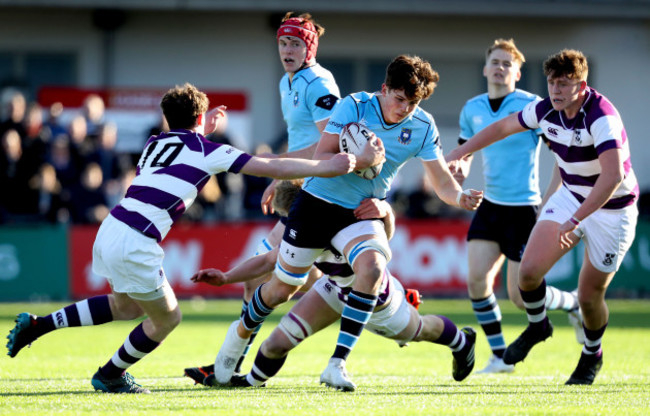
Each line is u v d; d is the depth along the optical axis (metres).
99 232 19.34
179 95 19.91
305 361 29.64
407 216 58.78
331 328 45.38
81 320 19.80
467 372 22.97
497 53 29.31
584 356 23.06
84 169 54.16
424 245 57.00
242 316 23.48
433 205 59.25
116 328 44.25
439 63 76.12
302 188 21.23
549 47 76.56
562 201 23.23
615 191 22.30
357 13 72.69
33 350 32.72
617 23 76.88
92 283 54.16
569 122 22.23
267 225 55.97
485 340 38.16
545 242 23.06
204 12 73.50
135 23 73.25
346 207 20.70
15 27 72.50
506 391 20.73
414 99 20.05
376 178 20.97
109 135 55.34
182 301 56.00
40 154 53.75
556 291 29.17
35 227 53.31
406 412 16.59
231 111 65.12
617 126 21.64
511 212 28.78
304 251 20.73
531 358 31.12
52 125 55.41
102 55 72.94
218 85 74.06
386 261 20.42
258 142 74.31
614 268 22.75
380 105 20.75
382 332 21.62
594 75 77.12
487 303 27.95
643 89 77.44
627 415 16.50
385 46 75.44
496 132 23.84
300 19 24.78
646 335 39.28
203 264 55.53
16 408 17.05
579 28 76.62
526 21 76.25
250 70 74.12
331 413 16.44
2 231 52.97
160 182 19.20
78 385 21.39
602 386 22.20
